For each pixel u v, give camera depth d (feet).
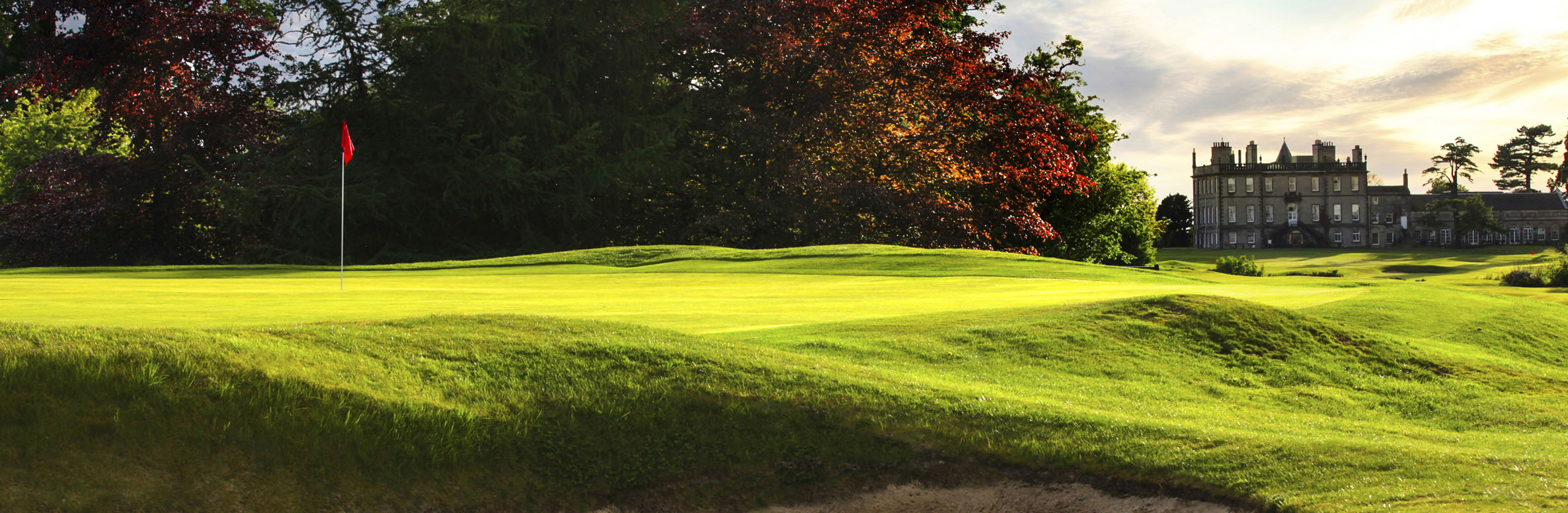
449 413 21.86
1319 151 385.70
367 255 114.01
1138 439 22.93
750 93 116.37
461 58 107.45
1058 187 126.62
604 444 22.00
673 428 22.65
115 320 33.81
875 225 114.73
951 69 110.63
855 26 110.52
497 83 110.93
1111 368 33.37
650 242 120.06
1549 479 20.58
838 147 112.57
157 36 101.04
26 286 52.85
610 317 39.99
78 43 99.60
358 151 107.14
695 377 24.54
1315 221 384.88
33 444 18.56
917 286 57.98
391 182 108.06
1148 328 37.45
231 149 111.86
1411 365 36.55
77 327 23.08
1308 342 37.81
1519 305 55.62
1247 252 351.25
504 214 113.70
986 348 34.47
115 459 18.75
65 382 19.94
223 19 103.14
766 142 108.99
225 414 20.25
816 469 21.91
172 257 118.32
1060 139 120.26
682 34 113.19
